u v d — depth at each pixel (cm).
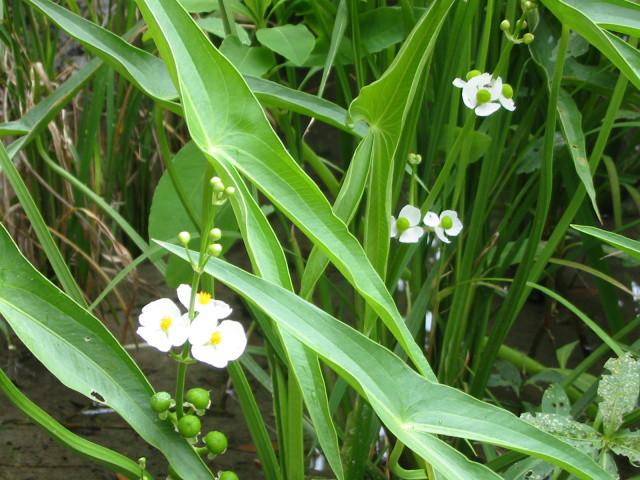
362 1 69
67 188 88
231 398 81
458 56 62
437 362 72
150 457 73
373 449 68
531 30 59
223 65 39
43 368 83
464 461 37
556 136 72
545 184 59
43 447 73
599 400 69
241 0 70
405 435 37
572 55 71
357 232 68
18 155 85
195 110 39
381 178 47
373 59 69
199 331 39
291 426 48
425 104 68
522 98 78
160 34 36
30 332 39
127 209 97
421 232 58
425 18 44
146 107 98
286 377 61
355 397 68
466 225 70
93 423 77
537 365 81
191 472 42
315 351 37
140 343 87
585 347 90
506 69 65
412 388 39
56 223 85
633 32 50
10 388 41
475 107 56
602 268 75
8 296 39
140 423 41
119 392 41
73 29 50
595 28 46
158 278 98
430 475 43
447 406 39
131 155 98
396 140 47
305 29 65
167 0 39
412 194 59
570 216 62
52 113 59
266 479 57
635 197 91
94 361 41
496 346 65
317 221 41
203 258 38
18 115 86
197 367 85
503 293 78
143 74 52
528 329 94
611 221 109
